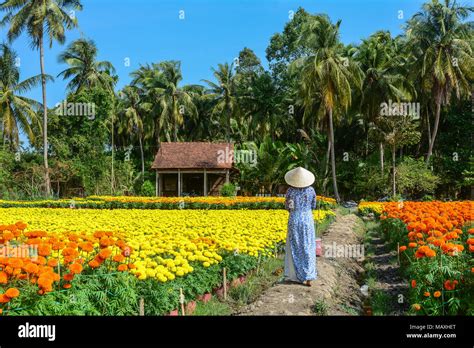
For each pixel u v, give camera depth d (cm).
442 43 3909
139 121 5419
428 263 672
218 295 780
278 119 4959
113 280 555
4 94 3744
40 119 4191
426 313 623
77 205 2781
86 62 4612
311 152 4559
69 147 4300
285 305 685
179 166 4381
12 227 679
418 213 1083
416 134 3925
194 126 5956
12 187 3772
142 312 554
